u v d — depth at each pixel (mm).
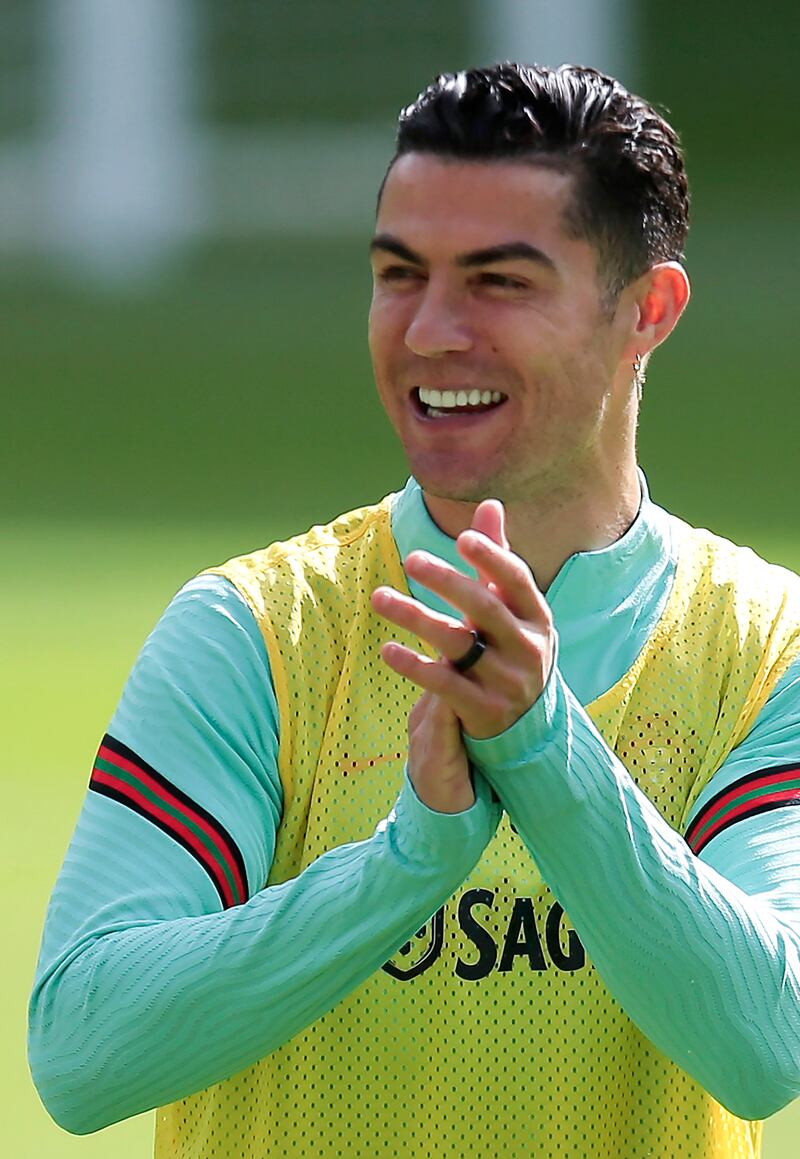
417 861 5672
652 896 5742
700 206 55375
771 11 67125
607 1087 6422
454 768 5621
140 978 5867
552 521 6543
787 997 5961
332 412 38406
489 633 5473
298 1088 6305
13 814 19531
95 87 58062
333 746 6391
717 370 41188
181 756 6242
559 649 6531
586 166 6219
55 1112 6176
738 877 6250
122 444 36312
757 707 6574
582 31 64750
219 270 51875
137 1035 5859
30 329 45719
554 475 6395
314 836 6352
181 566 28266
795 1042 6004
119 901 6090
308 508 31734
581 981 6367
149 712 6309
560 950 6359
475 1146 6309
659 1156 6473
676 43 66562
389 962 6285
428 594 6586
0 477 34000
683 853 5867
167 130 58906
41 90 58125
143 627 25484
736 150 59750
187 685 6316
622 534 6664
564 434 6312
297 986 5750
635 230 6355
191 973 5805
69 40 58094
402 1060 6293
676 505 31422
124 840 6184
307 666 6453
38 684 23391
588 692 6520
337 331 45281
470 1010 6301
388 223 6246
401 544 6664
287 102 62156
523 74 6254
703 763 6535
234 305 48125
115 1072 5914
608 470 6578
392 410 6406
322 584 6598
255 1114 6371
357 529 6820
